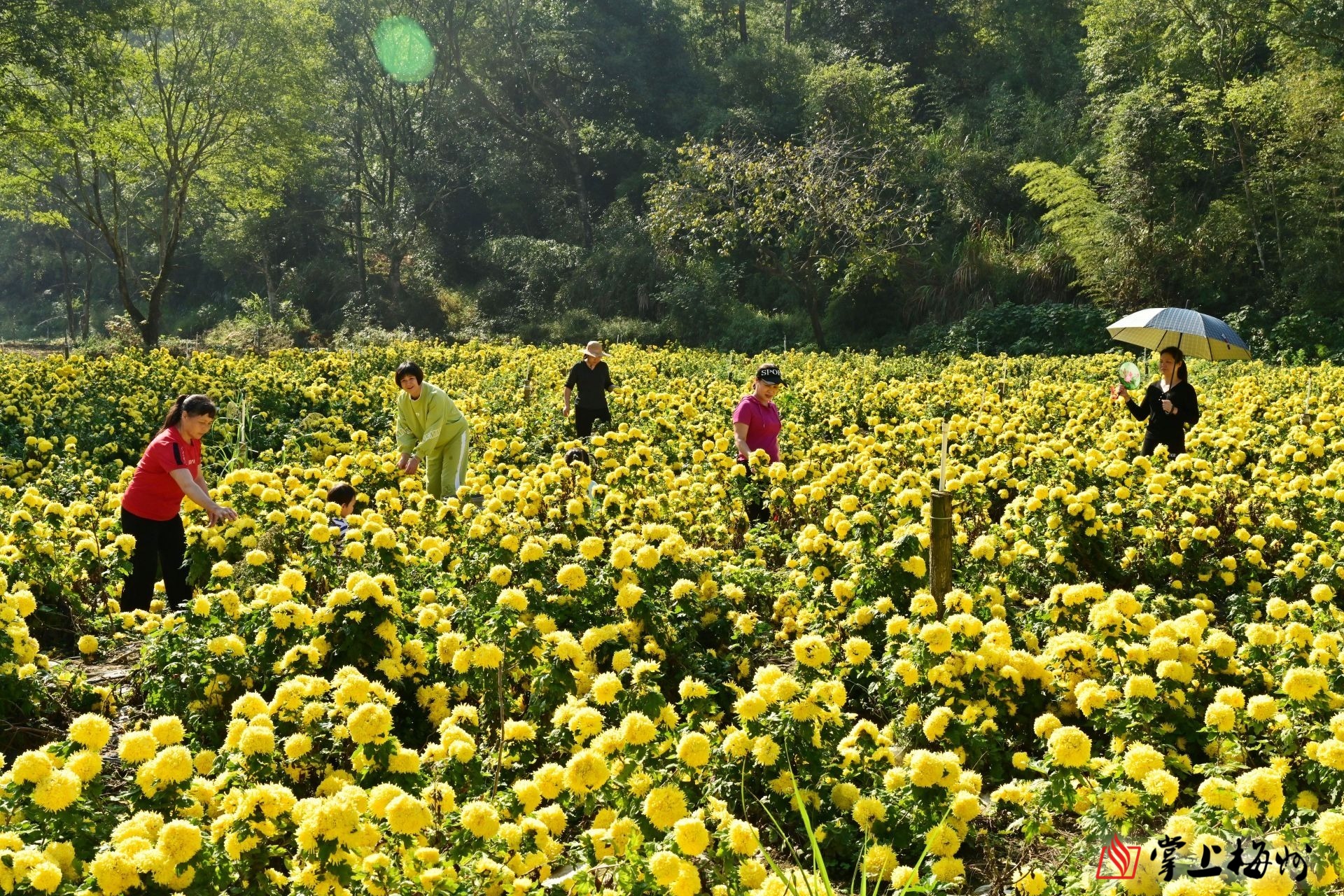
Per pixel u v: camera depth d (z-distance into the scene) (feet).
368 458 26.58
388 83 148.46
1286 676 11.01
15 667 14.57
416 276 154.30
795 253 101.65
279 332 143.23
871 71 131.34
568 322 119.03
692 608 15.16
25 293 232.94
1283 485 22.13
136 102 114.01
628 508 21.09
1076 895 9.05
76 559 20.83
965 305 101.04
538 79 148.77
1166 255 90.17
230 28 105.60
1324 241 82.79
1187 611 17.42
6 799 9.10
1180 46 99.71
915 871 9.14
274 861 9.71
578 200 151.53
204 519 22.27
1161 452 25.44
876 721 14.07
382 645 13.84
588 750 9.66
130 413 41.42
